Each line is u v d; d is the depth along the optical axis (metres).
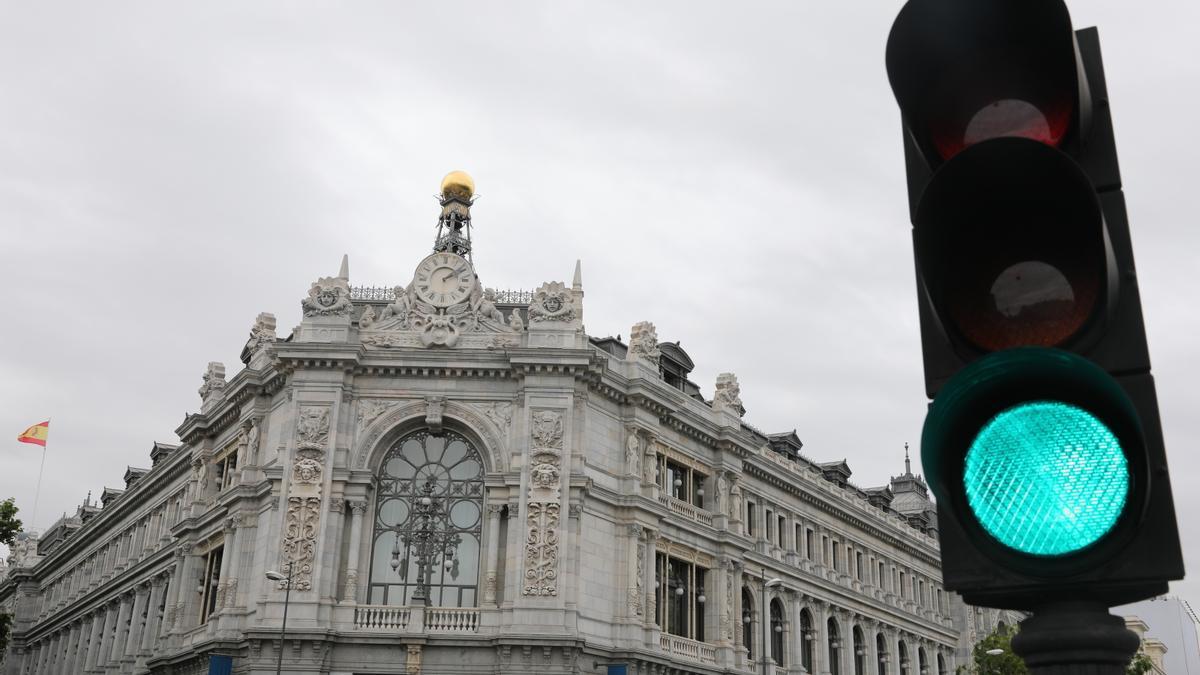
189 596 64.06
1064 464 3.87
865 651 81.44
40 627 105.62
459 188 72.56
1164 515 3.94
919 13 4.35
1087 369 3.72
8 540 63.25
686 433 63.88
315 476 53.28
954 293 4.27
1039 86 4.33
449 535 54.03
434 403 55.09
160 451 85.81
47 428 95.06
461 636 50.75
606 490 56.09
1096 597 4.10
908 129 4.73
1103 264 3.97
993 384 3.89
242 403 62.22
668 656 56.69
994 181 4.02
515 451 54.16
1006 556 3.92
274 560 52.00
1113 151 4.46
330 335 55.69
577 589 52.47
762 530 70.25
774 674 67.06
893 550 90.25
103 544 91.50
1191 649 151.00
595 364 56.06
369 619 51.44
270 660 50.25
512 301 63.31
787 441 79.25
